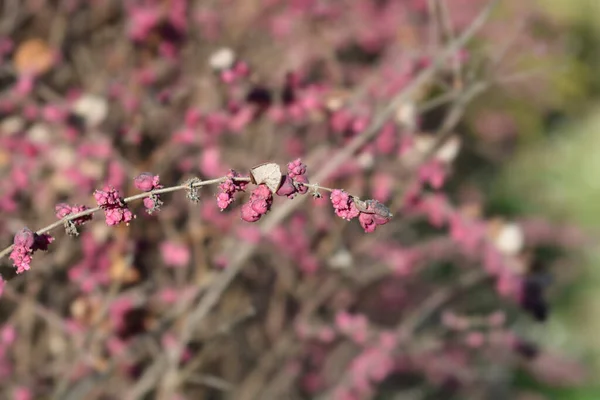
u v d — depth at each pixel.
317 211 5.45
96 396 4.78
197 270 4.98
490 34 7.53
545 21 9.10
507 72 6.79
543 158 11.28
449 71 5.29
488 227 4.99
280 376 5.65
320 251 5.49
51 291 4.85
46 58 5.11
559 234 8.29
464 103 4.91
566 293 8.84
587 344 8.31
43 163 4.69
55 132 4.83
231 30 6.37
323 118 4.84
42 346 5.00
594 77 11.35
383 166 5.13
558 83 10.69
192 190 2.59
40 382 4.77
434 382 6.28
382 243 5.82
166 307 4.91
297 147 5.64
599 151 11.77
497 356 6.55
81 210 2.63
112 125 5.20
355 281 5.93
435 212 5.11
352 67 6.77
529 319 7.50
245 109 4.72
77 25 6.05
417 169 4.98
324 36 6.47
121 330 4.56
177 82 5.54
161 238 5.18
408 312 6.43
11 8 5.84
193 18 5.75
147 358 5.09
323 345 6.10
